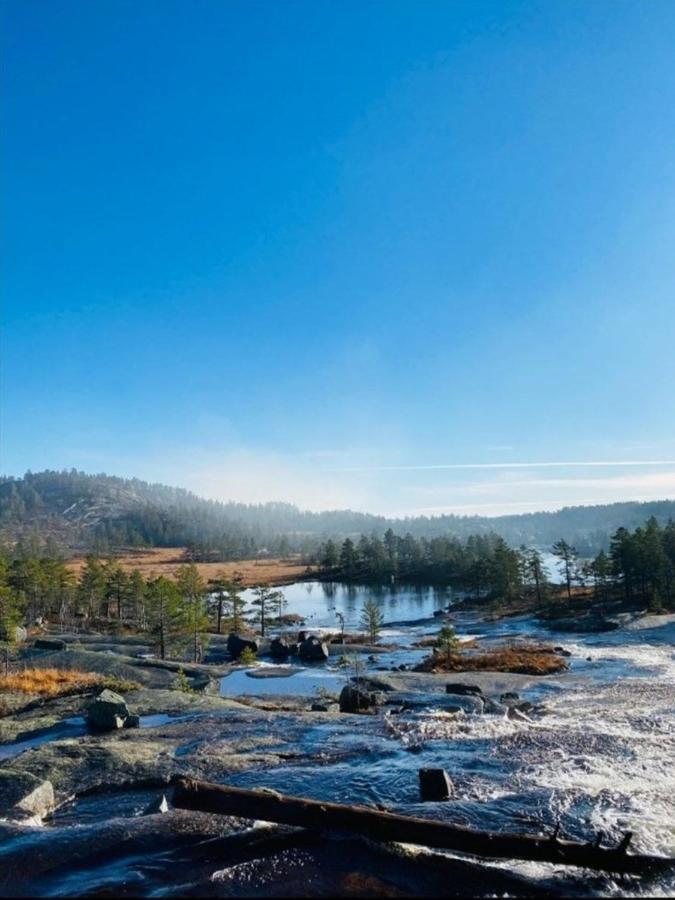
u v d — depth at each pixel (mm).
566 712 25000
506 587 104875
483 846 9078
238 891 8555
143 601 81188
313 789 13898
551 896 8516
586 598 95250
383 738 18797
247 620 92625
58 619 89312
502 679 36469
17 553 169125
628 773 14828
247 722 21625
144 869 9562
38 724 22516
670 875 9016
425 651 62969
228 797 9914
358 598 129125
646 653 49906
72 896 8750
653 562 86688
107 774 15547
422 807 12398
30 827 11648
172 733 19906
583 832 11047
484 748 17344
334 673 45625
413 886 8703
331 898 8336
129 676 40219
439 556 161875
